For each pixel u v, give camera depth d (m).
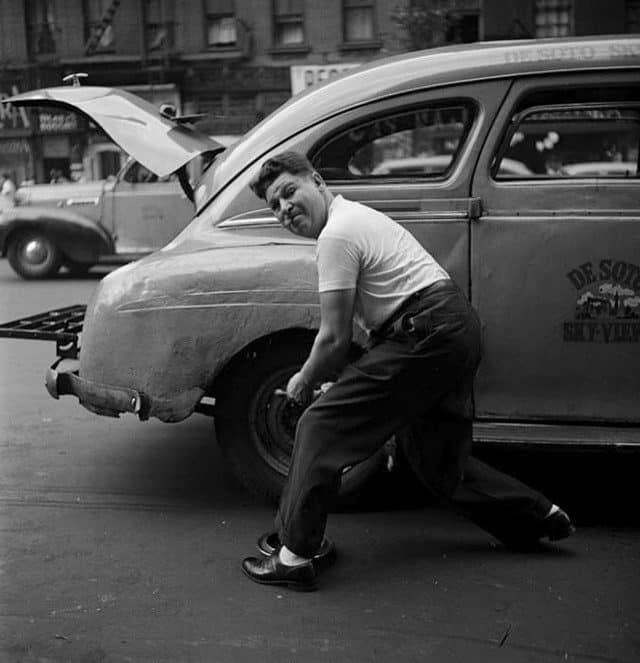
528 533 3.35
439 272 3.10
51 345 8.29
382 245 3.03
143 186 13.31
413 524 3.75
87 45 24.62
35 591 3.13
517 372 3.68
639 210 3.58
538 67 3.67
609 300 3.60
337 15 23.58
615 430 3.62
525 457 4.59
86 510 3.93
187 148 4.13
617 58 3.63
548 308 3.62
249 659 2.68
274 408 3.80
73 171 24.58
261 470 3.83
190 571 3.29
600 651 2.72
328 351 3.01
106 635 2.82
